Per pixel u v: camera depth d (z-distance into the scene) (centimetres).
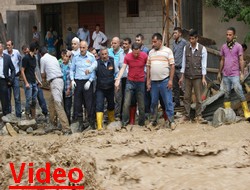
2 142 1148
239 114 1512
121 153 1049
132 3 2748
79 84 1484
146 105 1556
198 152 1031
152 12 2691
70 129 1486
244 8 2109
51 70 1479
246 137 1214
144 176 920
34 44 1625
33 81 1641
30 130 1538
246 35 2212
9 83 1608
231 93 1524
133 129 1391
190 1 2458
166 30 1908
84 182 859
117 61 1516
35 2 2794
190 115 1525
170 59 1423
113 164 991
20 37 2861
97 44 2709
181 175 919
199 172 934
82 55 1481
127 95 1455
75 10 2891
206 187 850
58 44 2928
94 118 1509
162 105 1479
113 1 2788
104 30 2831
